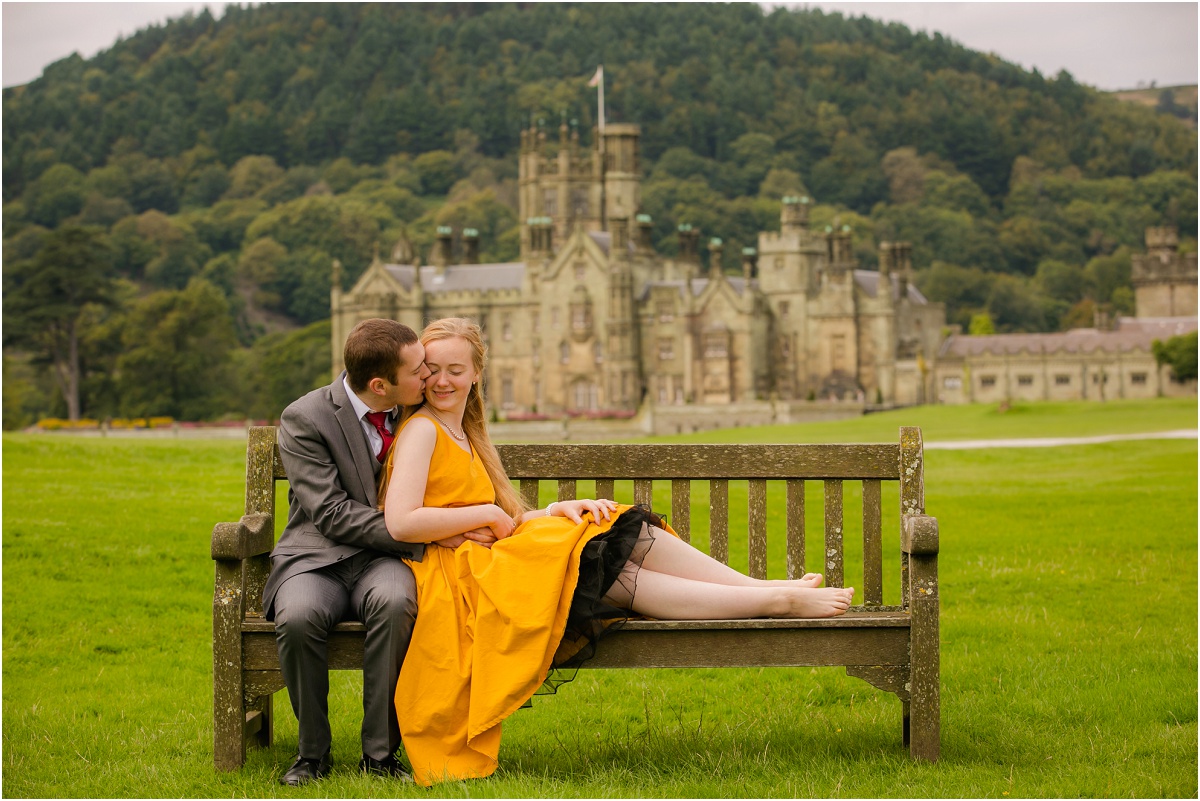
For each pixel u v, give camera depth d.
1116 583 18.06
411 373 9.85
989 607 16.59
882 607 10.55
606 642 9.55
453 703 9.30
